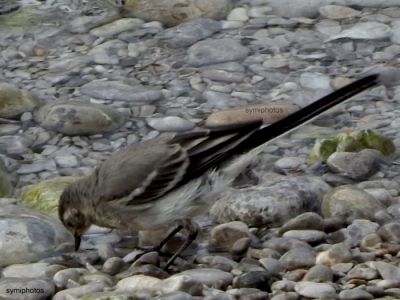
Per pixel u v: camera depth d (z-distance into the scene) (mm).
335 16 16906
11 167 13164
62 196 10547
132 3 17297
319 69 15359
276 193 11227
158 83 15242
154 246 10836
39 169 13125
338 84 14867
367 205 11133
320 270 9742
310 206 11266
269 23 16812
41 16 17547
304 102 14398
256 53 15930
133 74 15570
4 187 12406
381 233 10547
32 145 13719
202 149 10000
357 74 15125
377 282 9578
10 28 17219
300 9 17047
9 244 10609
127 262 10516
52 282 9930
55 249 10758
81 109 13977
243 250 10469
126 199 10062
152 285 9633
